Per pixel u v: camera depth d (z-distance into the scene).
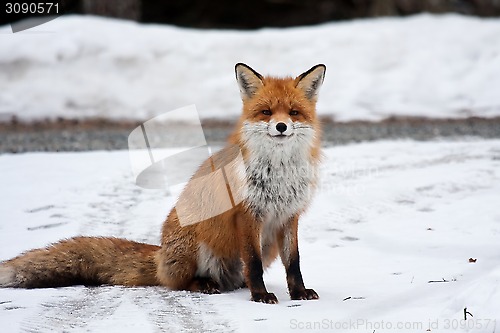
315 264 8.62
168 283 7.83
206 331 6.08
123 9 27.45
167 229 7.85
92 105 21.75
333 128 19.42
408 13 32.16
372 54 23.84
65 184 12.24
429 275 7.78
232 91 22.41
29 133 19.20
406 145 15.60
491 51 23.75
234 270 7.92
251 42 24.19
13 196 11.52
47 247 8.11
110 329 6.17
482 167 13.16
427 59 23.56
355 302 6.87
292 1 33.78
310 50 24.05
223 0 34.12
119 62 23.08
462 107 21.47
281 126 7.16
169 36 24.25
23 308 6.86
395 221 10.46
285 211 7.45
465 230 9.88
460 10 32.47
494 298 5.82
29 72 22.41
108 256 8.13
